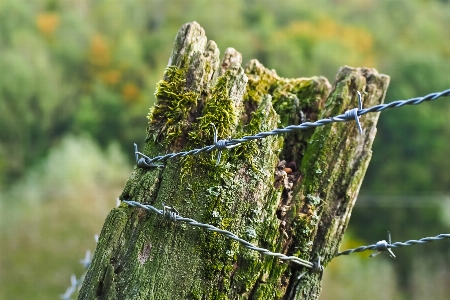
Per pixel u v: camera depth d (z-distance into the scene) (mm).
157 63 23891
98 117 21375
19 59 21219
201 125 1356
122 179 15039
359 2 24297
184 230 1289
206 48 1481
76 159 15555
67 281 9875
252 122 1389
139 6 26266
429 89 16391
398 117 15594
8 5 23828
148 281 1253
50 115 21062
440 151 15195
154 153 1384
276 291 1330
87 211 11727
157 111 1405
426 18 22625
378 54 20297
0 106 19688
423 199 14453
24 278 9859
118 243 1289
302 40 21156
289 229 1375
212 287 1271
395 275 13258
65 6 26469
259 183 1337
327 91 1596
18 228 11016
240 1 24000
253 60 1643
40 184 14195
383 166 15508
